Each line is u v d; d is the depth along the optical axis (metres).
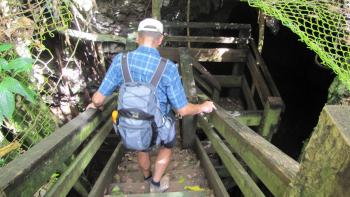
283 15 2.42
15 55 2.86
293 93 9.68
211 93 6.64
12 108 1.68
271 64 10.16
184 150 4.22
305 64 9.30
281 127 8.71
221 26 6.80
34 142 2.91
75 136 2.23
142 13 7.03
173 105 2.52
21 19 2.97
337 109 0.95
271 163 1.61
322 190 0.96
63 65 5.30
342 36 2.43
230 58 7.04
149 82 2.35
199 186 3.35
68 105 5.38
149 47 2.40
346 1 2.62
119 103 2.39
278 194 1.53
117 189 3.13
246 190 2.12
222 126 2.87
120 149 3.84
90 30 6.06
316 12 2.58
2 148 2.40
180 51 6.05
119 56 2.46
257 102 6.91
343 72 2.05
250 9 8.99
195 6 7.85
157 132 2.48
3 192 1.22
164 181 3.25
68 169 2.16
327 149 0.93
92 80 5.99
